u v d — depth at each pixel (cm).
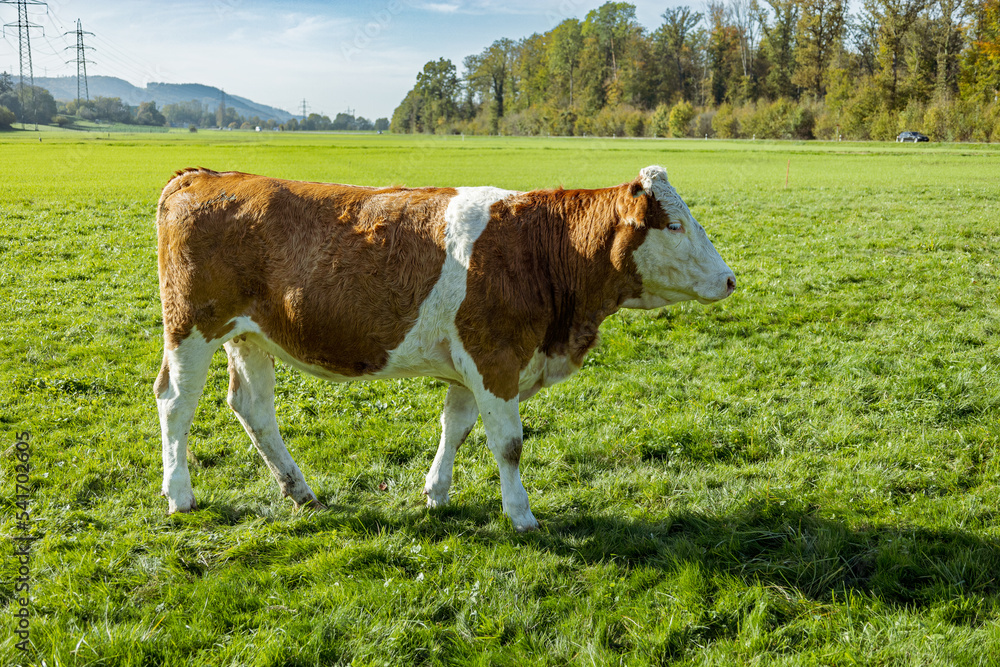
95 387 736
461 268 450
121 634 367
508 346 461
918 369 769
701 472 573
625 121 10281
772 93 10219
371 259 451
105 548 456
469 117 12431
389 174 3906
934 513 494
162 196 485
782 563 439
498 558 453
